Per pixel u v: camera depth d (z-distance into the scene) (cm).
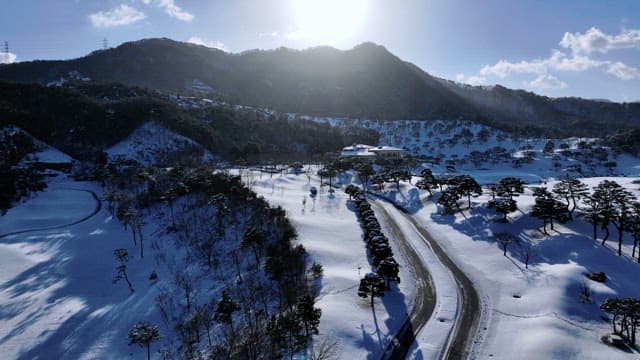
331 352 4662
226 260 7544
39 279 7406
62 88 18462
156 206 10175
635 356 4409
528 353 4581
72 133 16062
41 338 5700
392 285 6391
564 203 9562
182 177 11194
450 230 9031
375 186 13762
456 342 4928
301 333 4941
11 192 11106
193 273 7206
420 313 5612
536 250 7575
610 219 7588
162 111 18588
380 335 5047
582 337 4894
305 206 10681
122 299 6756
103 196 11794
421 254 7775
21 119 15362
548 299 5781
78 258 8069
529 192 12150
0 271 7694
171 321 5916
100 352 5372
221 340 5125
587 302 5669
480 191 10494
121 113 17575
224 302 5147
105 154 15000
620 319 5262
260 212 8950
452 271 7044
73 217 10438
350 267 7131
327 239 8362
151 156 16038
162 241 8669
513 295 6141
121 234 9175
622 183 12738
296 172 15675
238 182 10544
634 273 6569
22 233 9419
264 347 4681
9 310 6425
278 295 6131
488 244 8056
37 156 14175
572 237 7644
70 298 6769
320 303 5744
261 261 7262
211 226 8781
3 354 5419
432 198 11406
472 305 5859
